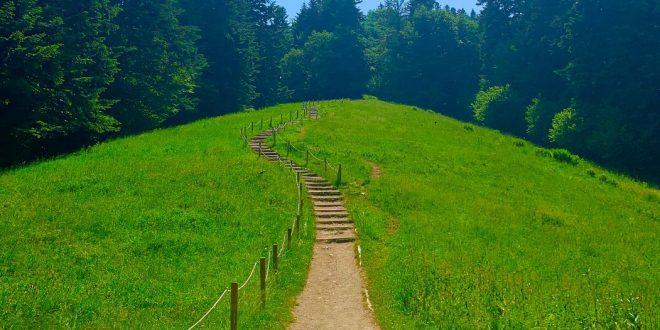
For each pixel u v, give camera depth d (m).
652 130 49.41
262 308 14.25
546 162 42.81
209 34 74.19
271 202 25.52
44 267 16.89
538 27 71.31
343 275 18.22
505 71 75.44
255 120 50.38
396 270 17.86
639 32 50.56
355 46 106.62
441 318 13.68
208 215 23.06
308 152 36.34
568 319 13.51
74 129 41.38
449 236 22.36
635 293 16.89
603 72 52.44
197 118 73.00
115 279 16.20
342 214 25.05
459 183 32.59
